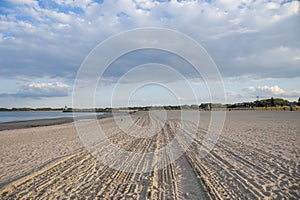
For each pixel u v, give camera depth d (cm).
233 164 727
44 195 539
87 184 603
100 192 544
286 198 471
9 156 1026
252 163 729
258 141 1118
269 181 566
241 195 491
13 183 624
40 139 1551
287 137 1207
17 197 534
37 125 2861
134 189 554
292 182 554
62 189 572
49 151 1106
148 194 518
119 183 601
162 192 527
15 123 3316
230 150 938
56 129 2230
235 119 2644
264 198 473
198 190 529
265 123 2045
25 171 761
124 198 503
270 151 884
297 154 819
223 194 500
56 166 800
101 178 648
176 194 512
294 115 3158
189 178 614
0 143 1430
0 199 527
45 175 695
